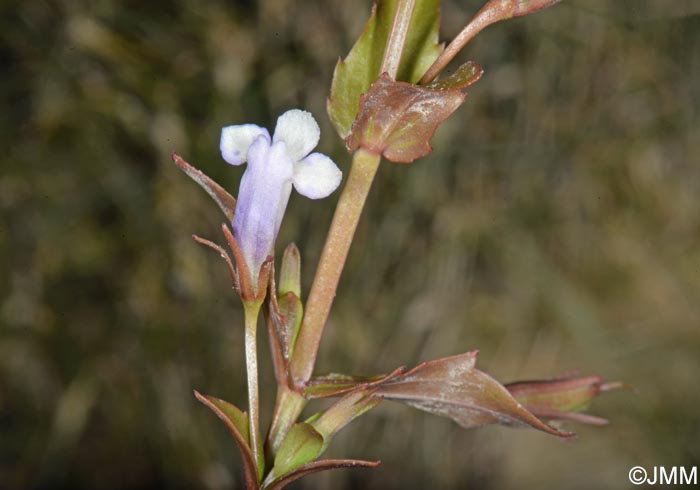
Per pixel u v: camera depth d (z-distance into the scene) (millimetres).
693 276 270
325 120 215
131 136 216
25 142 214
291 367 108
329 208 214
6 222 215
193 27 215
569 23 240
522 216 245
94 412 218
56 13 210
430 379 108
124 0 212
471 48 229
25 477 209
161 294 216
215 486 214
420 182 226
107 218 219
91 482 212
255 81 215
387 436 235
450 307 238
